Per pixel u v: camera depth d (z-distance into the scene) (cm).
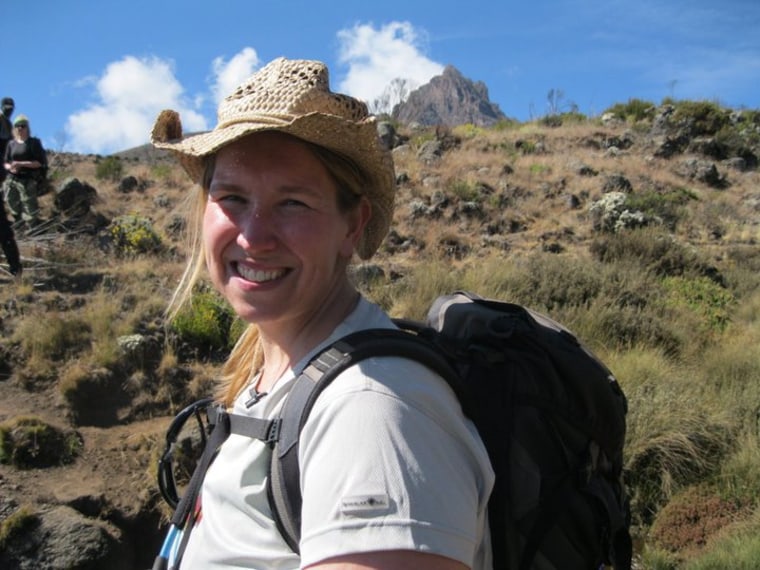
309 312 137
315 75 134
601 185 1692
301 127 125
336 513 102
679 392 639
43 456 571
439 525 101
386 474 102
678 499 518
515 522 128
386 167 140
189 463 569
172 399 671
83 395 649
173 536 144
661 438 557
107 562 491
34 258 954
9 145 1088
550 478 132
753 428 594
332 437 107
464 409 121
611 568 147
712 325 957
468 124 2606
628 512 169
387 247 1196
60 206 1205
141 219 1095
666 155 2222
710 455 562
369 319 137
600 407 142
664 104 2866
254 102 133
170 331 747
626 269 1086
